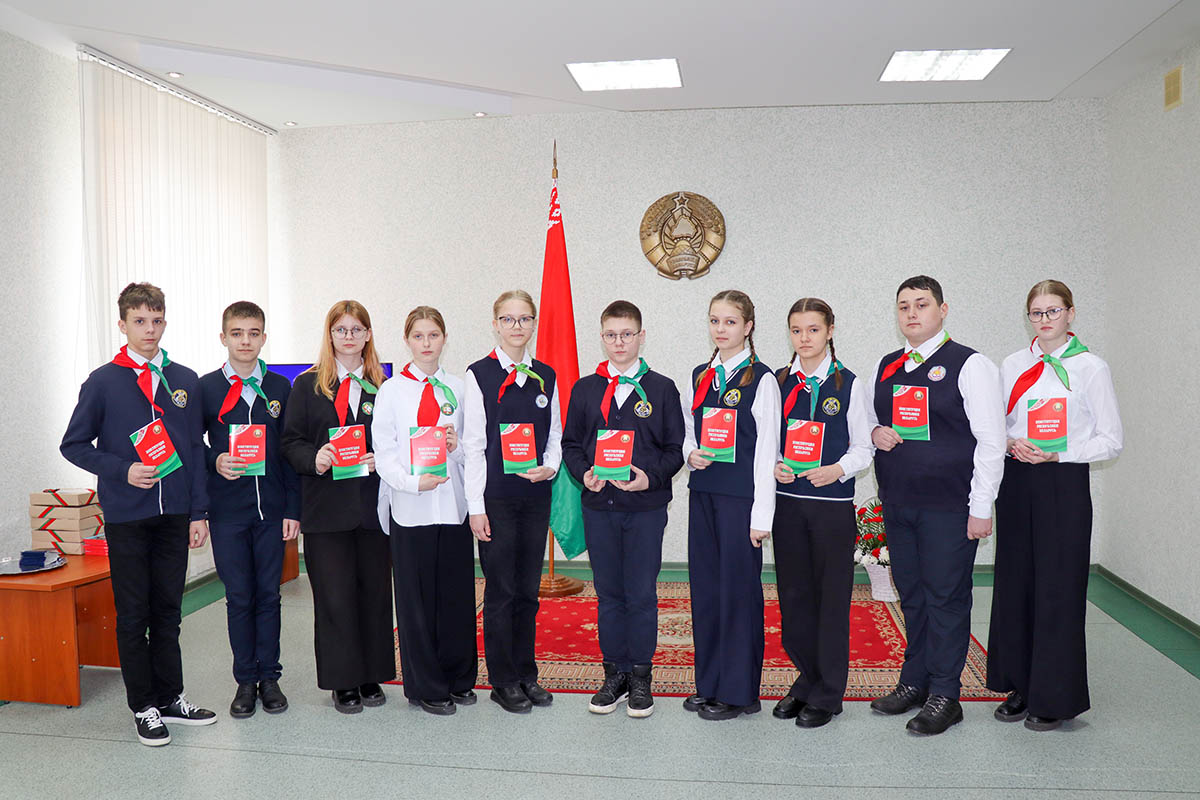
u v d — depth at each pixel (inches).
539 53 168.9
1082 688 112.1
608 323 117.1
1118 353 194.5
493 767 103.6
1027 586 114.4
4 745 110.7
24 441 159.3
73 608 122.4
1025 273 205.0
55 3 143.3
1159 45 163.9
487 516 117.3
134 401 110.0
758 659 117.3
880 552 176.4
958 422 109.9
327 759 106.0
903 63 178.9
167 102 187.3
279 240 227.3
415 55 170.7
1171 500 168.9
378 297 224.1
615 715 119.2
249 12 148.1
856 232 208.5
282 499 121.9
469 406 116.6
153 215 182.5
